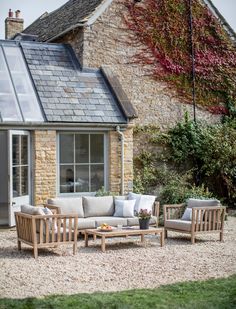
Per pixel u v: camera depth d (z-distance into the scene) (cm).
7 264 1001
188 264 1016
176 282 866
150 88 1839
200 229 1263
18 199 1429
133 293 781
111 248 1187
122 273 941
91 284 861
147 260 1053
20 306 703
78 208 1307
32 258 1063
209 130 1880
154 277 911
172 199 1631
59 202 1289
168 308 699
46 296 766
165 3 1881
